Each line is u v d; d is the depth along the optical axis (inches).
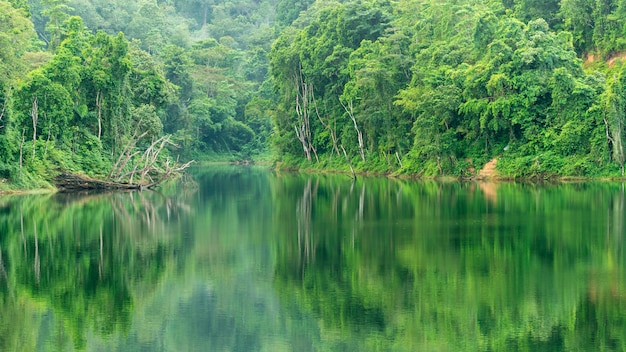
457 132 2859.3
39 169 2468.0
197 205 2070.6
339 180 3026.6
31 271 1158.3
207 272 1154.7
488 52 2716.5
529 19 3174.2
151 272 1156.5
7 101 2283.5
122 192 2539.4
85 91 2770.7
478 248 1259.8
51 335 866.8
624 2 2844.5
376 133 3307.1
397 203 1971.0
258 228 1578.5
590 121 2516.0
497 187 2410.2
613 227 1437.0
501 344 803.4
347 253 1263.5
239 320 920.9
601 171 2491.4
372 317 904.9
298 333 868.6
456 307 925.8
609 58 2960.1
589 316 878.4
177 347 832.9
